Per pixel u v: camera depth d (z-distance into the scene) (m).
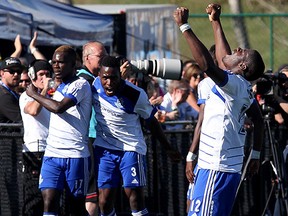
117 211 22.73
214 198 17.53
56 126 19.36
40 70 20.67
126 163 19.59
